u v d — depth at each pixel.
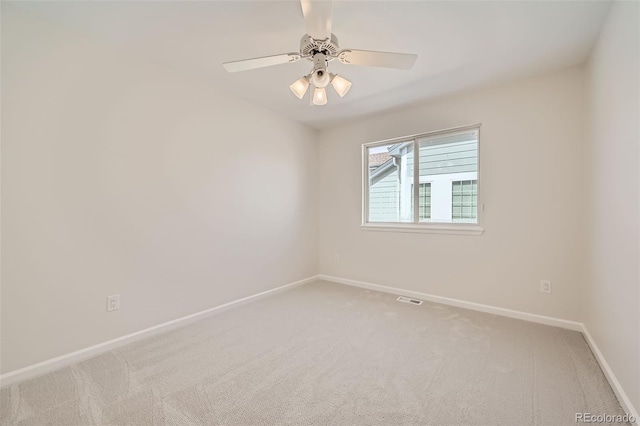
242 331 2.35
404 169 3.41
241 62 1.75
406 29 1.84
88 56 1.93
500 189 2.67
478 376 1.69
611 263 1.63
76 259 1.89
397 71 2.39
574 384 1.60
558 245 2.41
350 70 2.37
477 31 1.86
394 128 3.38
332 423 1.33
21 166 1.67
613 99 1.61
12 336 1.64
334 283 3.89
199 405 1.46
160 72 2.32
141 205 2.21
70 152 1.86
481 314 2.70
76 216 1.89
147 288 2.25
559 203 2.40
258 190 3.19
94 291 1.97
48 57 1.77
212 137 2.71
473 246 2.83
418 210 3.27
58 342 1.81
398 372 1.74
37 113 1.73
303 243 3.85
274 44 2.04
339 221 3.91
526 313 2.55
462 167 2.98
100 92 1.99
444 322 2.51
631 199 1.37
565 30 1.84
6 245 1.63
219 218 2.78
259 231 3.21
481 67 2.33
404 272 3.32
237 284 2.96
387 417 1.37
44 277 1.76
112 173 2.05
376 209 3.67
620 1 1.50
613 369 1.57
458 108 2.90
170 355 1.96
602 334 1.78
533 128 2.50
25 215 1.69
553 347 2.04
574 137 2.33
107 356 1.94
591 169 2.05
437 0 1.58
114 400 1.49
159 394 1.54
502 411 1.40
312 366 1.81
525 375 1.70
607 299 1.69
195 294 2.58
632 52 1.36
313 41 1.59
